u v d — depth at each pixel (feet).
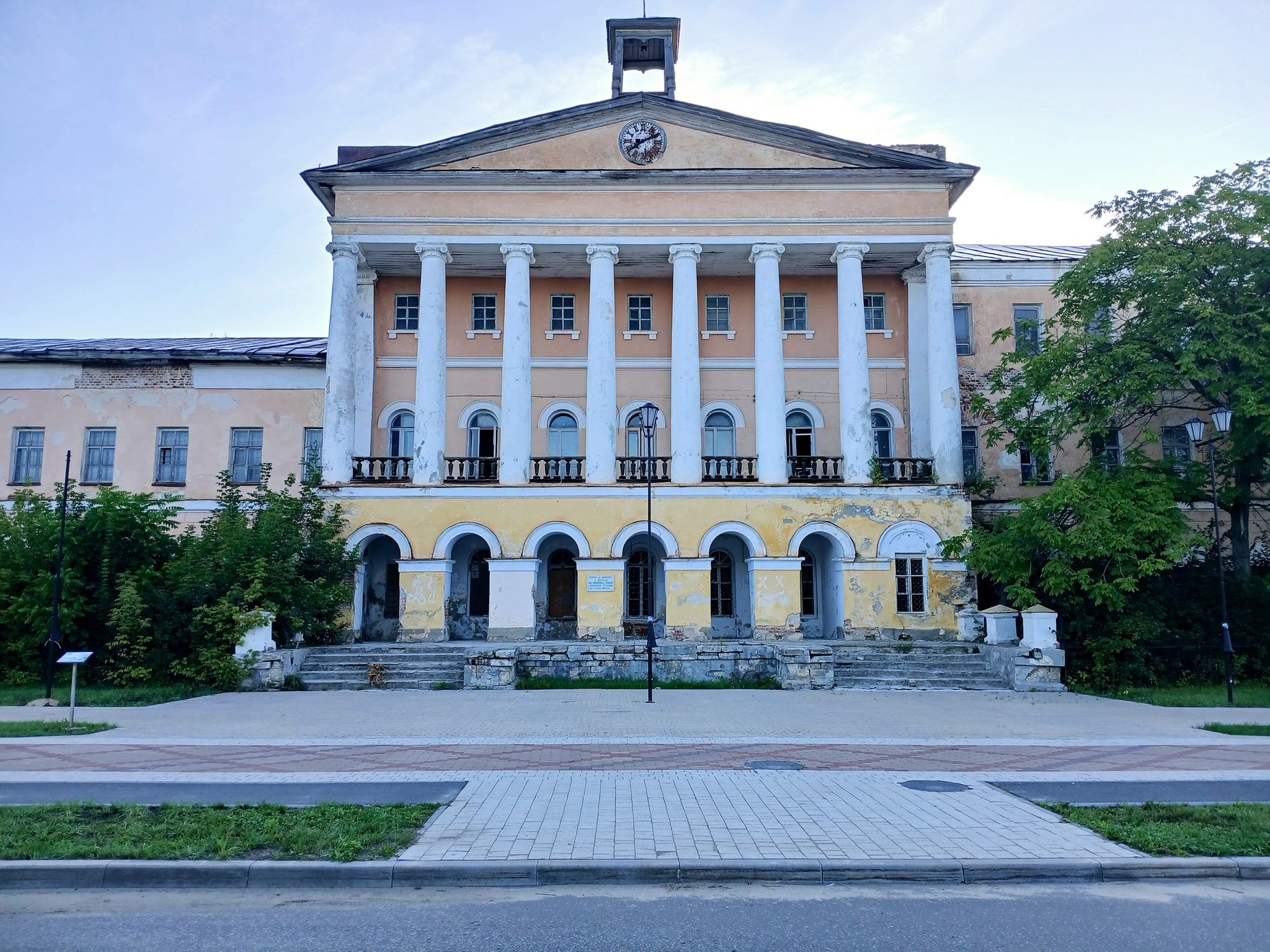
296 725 48.85
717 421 96.84
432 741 43.47
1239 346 65.82
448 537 83.87
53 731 45.75
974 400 80.38
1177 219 69.97
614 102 89.45
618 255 89.10
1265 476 74.18
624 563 83.92
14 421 101.30
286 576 70.79
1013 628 73.61
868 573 83.87
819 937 19.92
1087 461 96.12
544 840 25.88
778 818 28.32
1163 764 38.09
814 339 97.66
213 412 100.58
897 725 49.42
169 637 67.15
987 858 24.43
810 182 89.10
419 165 89.40
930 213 89.35
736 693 64.49
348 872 23.40
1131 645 66.44
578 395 96.53
